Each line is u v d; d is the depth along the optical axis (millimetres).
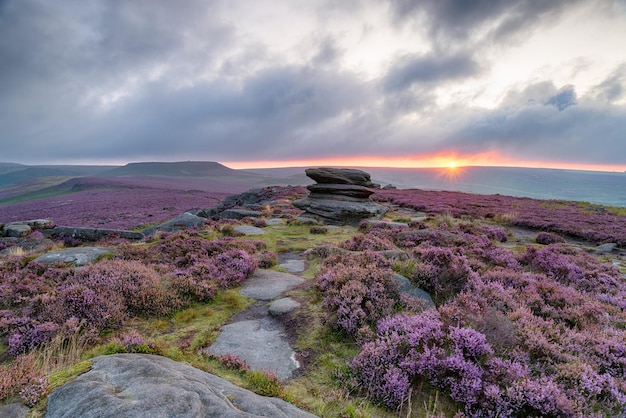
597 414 2469
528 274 5801
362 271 4766
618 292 5363
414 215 13859
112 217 22656
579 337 3676
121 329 4043
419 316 3734
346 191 12820
